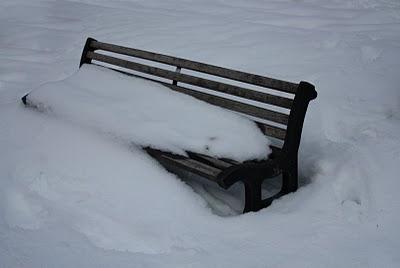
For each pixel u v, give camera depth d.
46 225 2.63
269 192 3.22
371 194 2.88
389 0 9.31
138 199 2.92
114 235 2.59
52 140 3.57
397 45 5.42
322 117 4.02
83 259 2.32
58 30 7.21
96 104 3.65
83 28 7.24
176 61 3.66
